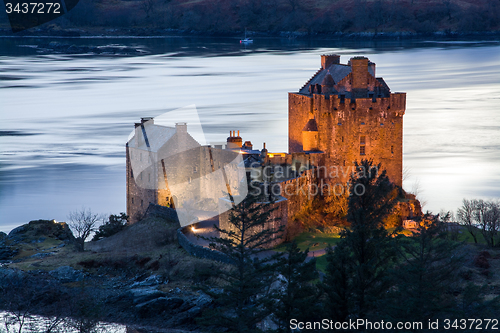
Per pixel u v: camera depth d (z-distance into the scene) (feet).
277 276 297.94
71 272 368.89
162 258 380.37
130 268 379.76
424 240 260.01
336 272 258.16
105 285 357.61
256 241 359.66
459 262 267.18
